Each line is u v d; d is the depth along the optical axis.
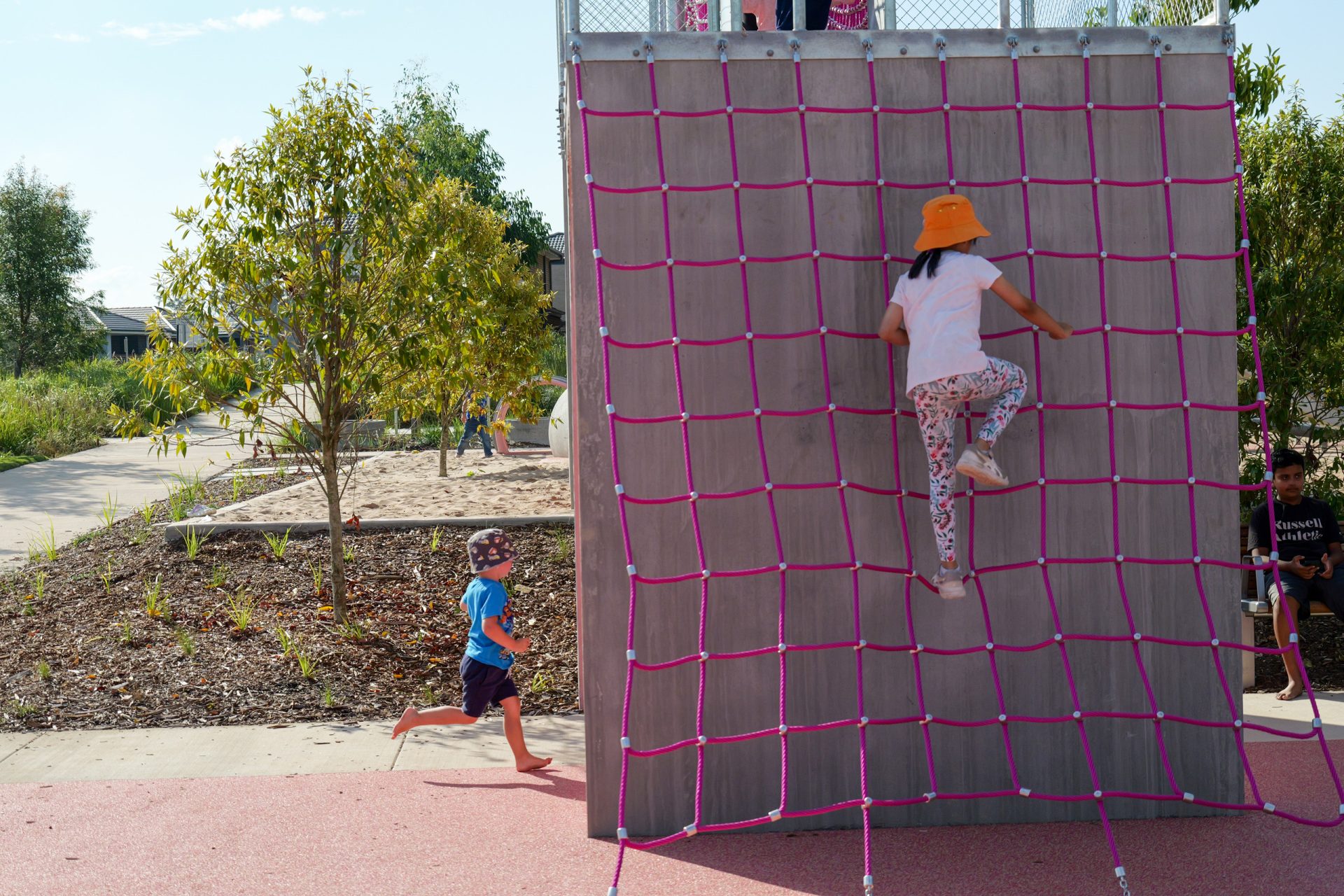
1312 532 7.24
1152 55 5.25
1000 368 4.60
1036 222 5.26
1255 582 8.03
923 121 5.21
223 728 6.66
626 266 5.09
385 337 8.16
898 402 5.24
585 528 5.14
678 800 5.19
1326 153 8.48
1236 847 4.94
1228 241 5.32
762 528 5.20
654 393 5.15
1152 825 5.26
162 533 11.82
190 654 7.92
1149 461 5.34
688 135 5.12
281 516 12.27
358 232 8.04
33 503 14.91
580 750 6.28
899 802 4.61
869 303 5.21
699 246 5.14
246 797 5.48
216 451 22.19
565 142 7.15
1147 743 5.37
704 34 5.11
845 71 5.19
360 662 7.89
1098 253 5.20
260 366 8.20
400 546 10.91
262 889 4.44
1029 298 5.24
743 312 5.16
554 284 49.41
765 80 5.15
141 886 4.45
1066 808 5.36
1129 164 5.27
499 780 5.78
